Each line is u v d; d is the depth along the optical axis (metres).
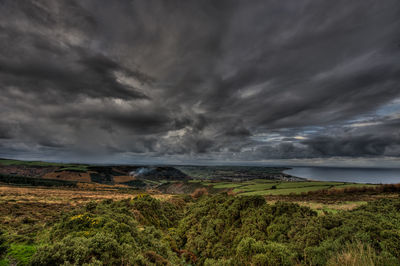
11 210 32.56
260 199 21.28
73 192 83.12
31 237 12.92
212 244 18.92
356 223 11.58
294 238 13.01
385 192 62.41
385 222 11.16
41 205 42.56
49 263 7.20
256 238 15.53
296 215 16.19
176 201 51.19
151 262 10.42
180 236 24.19
